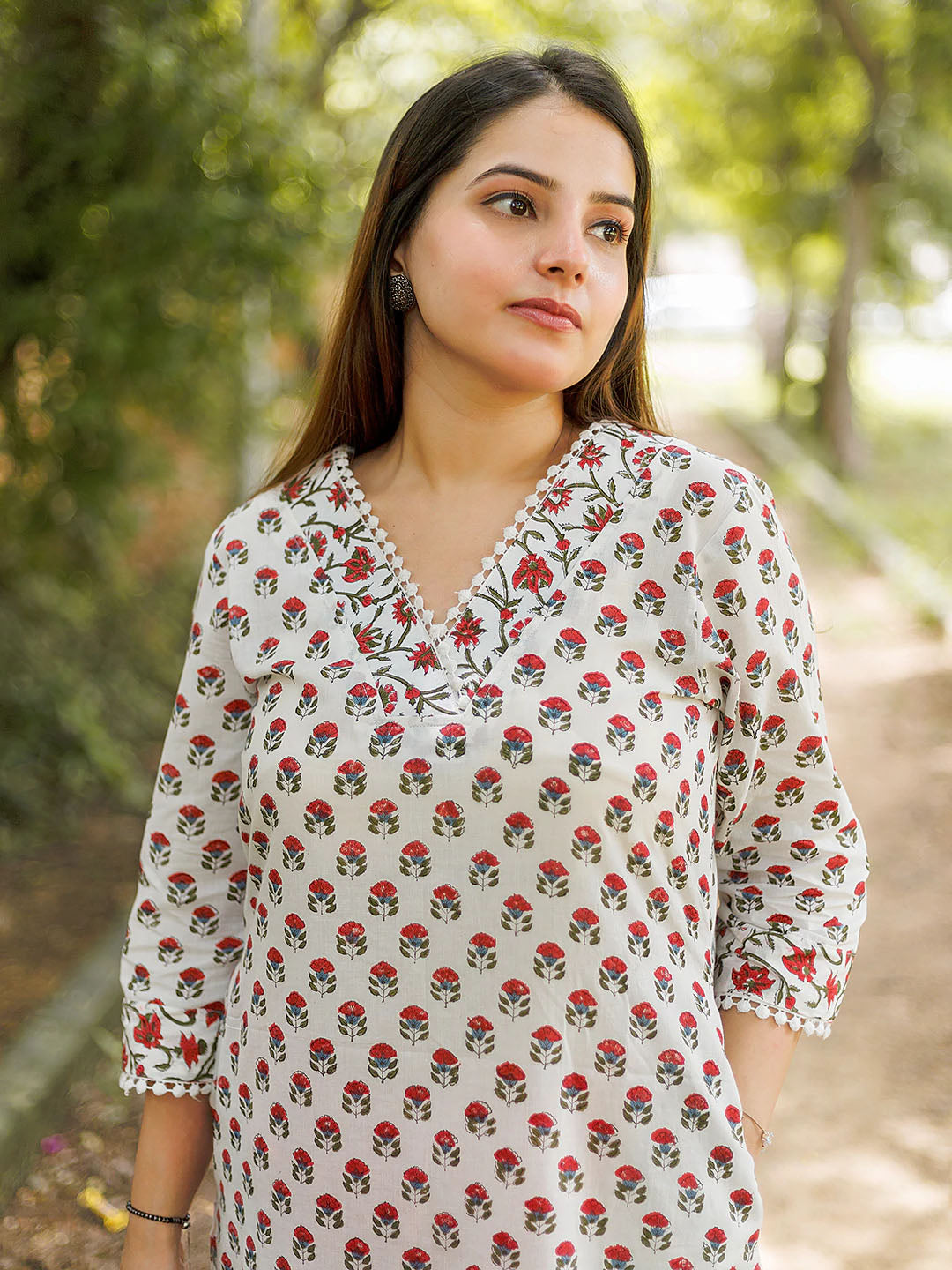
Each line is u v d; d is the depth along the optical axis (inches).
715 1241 48.1
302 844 49.3
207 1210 111.5
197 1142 58.1
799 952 51.5
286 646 51.8
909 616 344.5
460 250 49.3
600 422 53.1
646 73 545.3
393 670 49.2
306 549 53.6
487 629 48.9
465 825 47.2
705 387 901.2
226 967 57.4
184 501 305.3
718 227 807.7
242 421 210.1
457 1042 48.0
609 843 47.0
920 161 535.2
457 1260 48.7
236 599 54.2
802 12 514.3
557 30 331.9
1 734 188.2
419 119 52.2
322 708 49.6
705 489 49.5
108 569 222.1
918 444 641.0
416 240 51.8
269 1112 51.5
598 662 47.8
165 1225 57.9
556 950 47.1
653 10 475.5
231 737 55.8
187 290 174.9
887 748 252.4
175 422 203.8
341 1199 50.0
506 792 46.8
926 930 176.7
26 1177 114.7
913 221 582.6
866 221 564.1
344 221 184.2
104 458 189.3
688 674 48.7
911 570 379.9
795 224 617.3
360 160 241.6
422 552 52.3
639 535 49.5
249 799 51.3
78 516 200.5
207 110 165.0
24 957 150.3
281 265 173.8
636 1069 47.7
